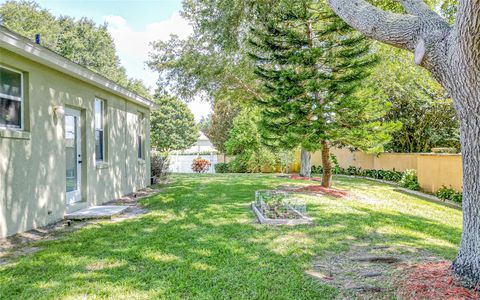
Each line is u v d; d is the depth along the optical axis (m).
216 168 20.50
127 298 2.98
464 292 2.77
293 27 9.07
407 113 15.77
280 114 8.77
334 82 8.11
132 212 7.03
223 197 8.57
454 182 9.82
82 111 7.43
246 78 13.05
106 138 8.59
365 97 8.46
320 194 9.17
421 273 3.24
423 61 3.06
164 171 14.15
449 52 2.84
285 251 4.22
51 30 27.69
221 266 3.73
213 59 11.94
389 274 3.41
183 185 11.38
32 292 3.10
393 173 14.71
